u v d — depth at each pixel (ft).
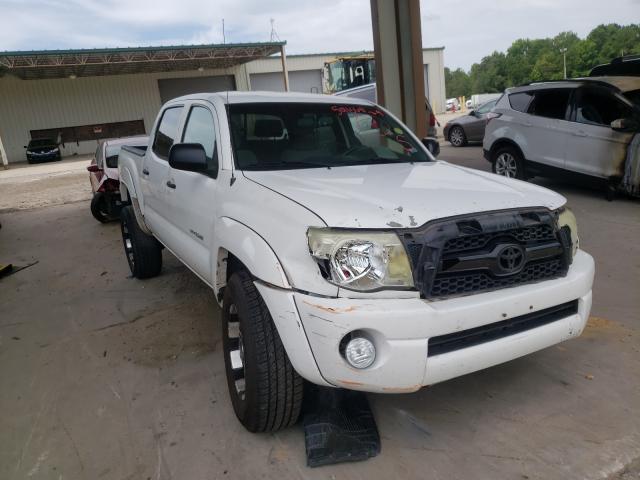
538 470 7.74
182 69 119.96
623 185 23.21
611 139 23.31
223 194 9.93
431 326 7.02
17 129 110.42
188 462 8.35
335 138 11.79
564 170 25.62
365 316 6.88
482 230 7.47
